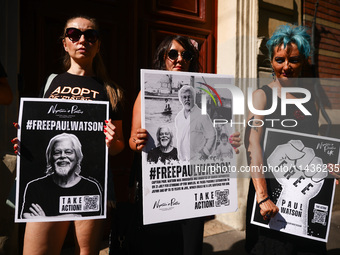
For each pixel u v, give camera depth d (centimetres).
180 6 290
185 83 137
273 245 142
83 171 127
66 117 126
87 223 133
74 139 126
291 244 142
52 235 129
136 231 147
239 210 288
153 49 276
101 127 130
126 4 263
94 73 154
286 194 142
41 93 141
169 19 285
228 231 286
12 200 127
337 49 376
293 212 141
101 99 139
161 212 131
